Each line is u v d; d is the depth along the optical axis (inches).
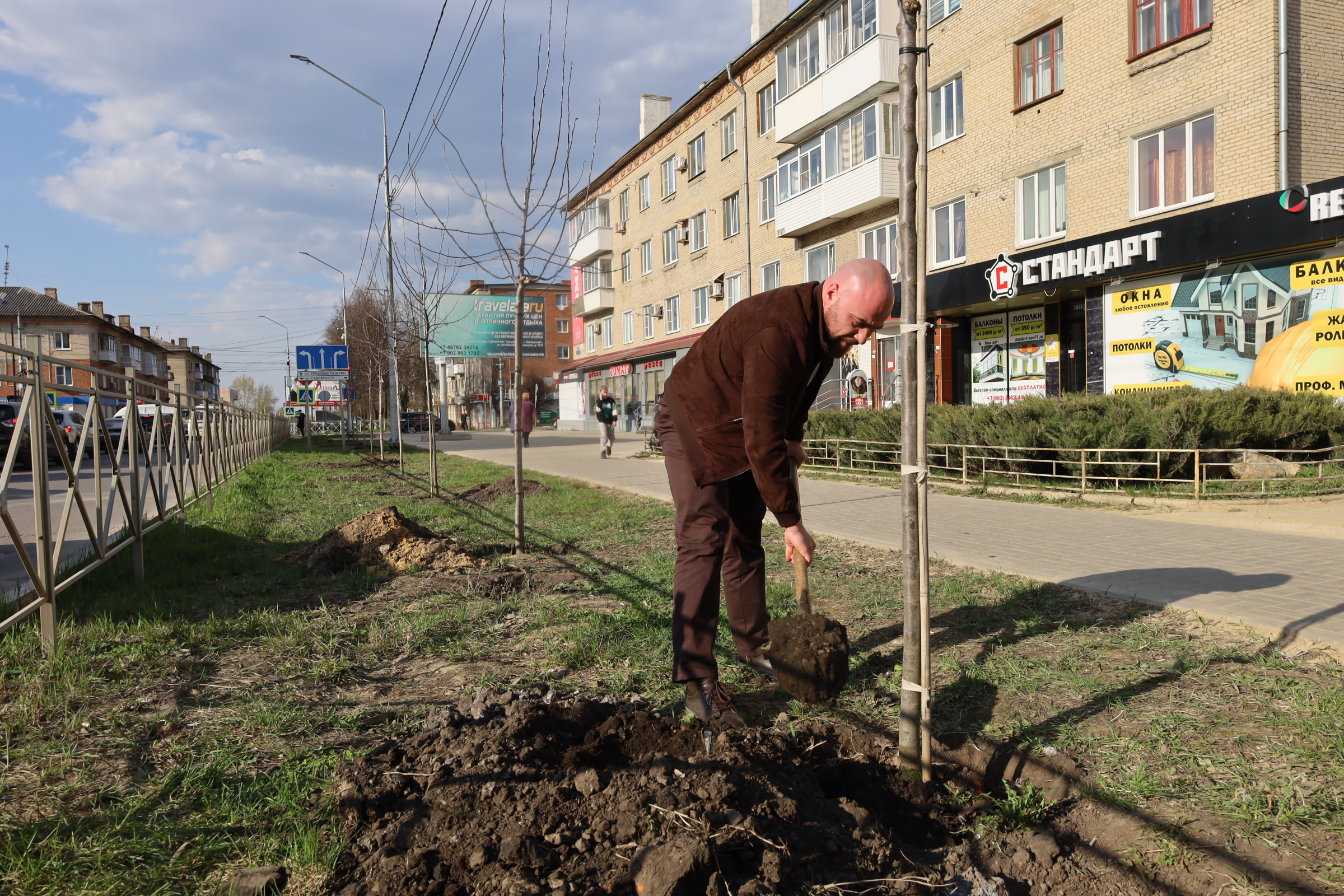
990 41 693.3
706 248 1210.0
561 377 1945.1
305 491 498.6
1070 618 170.7
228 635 169.8
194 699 132.3
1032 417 427.5
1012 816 94.4
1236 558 225.8
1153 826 89.7
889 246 831.7
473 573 233.6
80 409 586.6
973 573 215.3
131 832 88.0
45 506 158.6
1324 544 246.4
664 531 306.8
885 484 470.3
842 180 840.9
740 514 134.7
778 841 80.4
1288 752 104.3
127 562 248.8
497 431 2111.2
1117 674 135.9
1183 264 530.9
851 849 83.2
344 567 244.5
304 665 151.4
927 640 101.8
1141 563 221.3
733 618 142.6
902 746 104.1
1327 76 496.7
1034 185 663.8
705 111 1182.9
